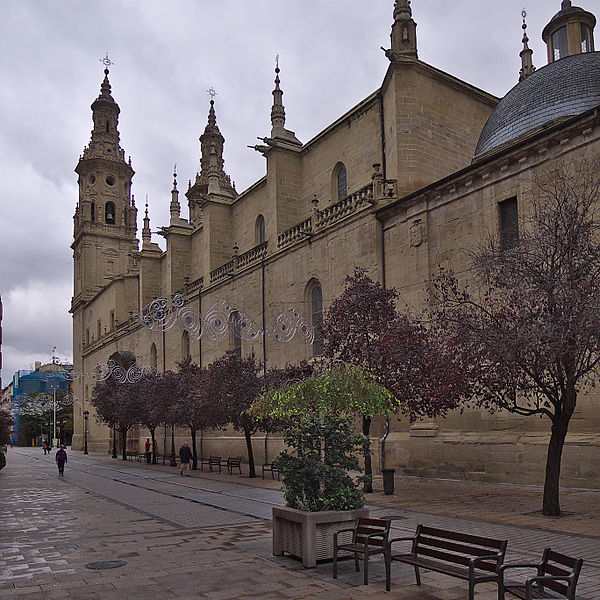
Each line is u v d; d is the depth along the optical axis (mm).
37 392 102500
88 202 80688
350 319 19969
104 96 83938
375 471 25016
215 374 28656
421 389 17312
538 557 9570
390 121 29766
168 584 8781
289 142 37906
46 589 8711
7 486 27484
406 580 8734
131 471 36438
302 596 8008
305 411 16328
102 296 72688
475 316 14422
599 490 16953
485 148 25219
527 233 14867
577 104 22641
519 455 19375
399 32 29469
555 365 13031
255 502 18422
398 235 26000
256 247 38344
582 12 27828
